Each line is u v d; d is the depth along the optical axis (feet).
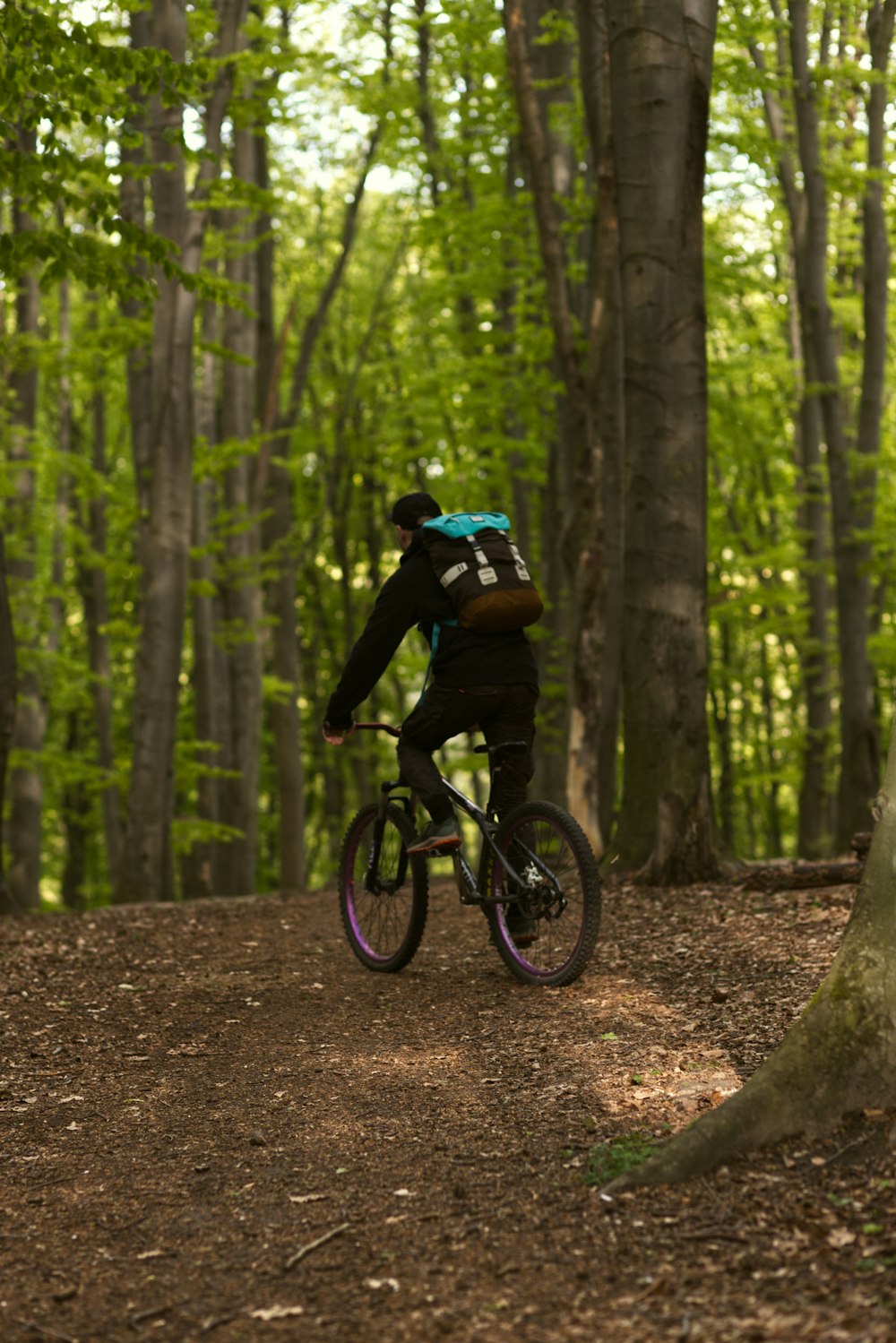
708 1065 14.46
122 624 54.13
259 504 61.21
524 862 19.20
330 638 94.84
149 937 26.73
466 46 50.55
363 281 85.56
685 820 27.71
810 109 52.90
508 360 53.47
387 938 21.74
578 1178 11.49
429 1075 15.35
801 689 81.71
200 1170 12.81
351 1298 9.73
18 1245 11.22
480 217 51.80
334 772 95.76
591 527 36.86
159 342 44.29
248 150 58.85
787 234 64.85
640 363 28.86
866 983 11.69
